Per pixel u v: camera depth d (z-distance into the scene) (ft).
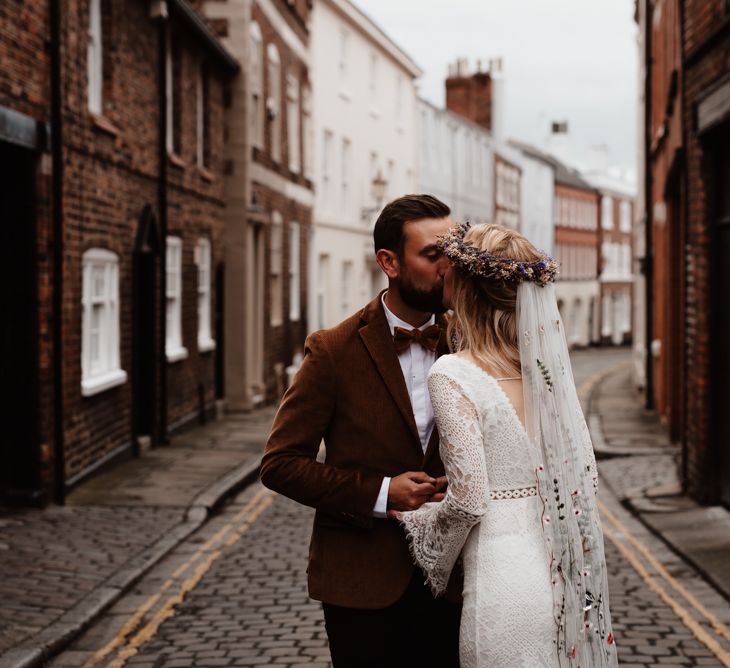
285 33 72.28
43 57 29.71
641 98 74.64
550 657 9.39
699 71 29.94
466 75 148.05
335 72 88.79
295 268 75.77
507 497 9.55
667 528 27.61
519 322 9.71
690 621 19.58
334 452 10.52
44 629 18.54
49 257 29.99
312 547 10.77
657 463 39.78
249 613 20.38
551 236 175.94
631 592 21.76
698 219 30.17
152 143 43.68
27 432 29.48
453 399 9.43
